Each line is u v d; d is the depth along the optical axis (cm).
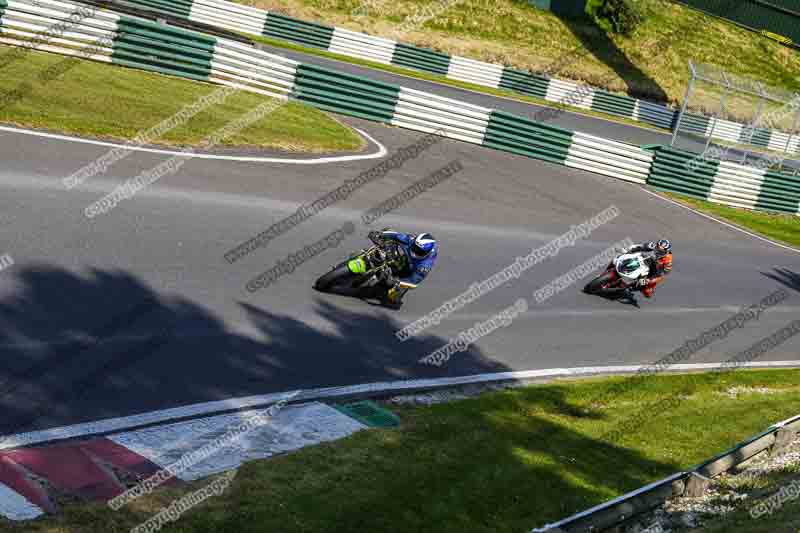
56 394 666
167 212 1096
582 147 2247
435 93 2714
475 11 3844
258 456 667
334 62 2730
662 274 1387
